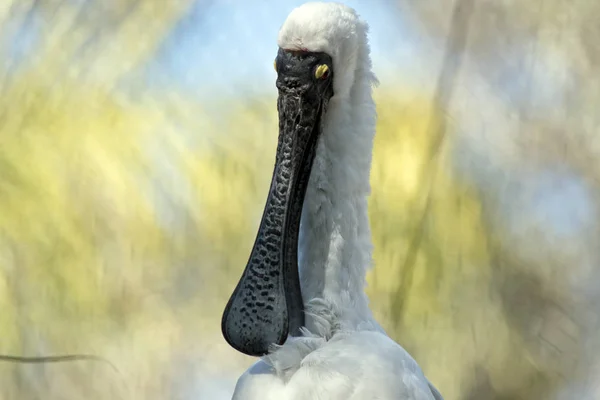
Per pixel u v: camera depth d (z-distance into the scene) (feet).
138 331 39.47
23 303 38.09
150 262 39.29
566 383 42.14
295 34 20.58
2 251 38.01
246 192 39.37
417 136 37.83
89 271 38.65
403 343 38.17
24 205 37.99
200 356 40.06
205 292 39.93
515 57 42.09
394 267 37.19
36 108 37.68
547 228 41.83
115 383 38.96
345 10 21.07
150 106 39.01
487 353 40.24
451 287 38.86
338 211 21.54
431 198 38.55
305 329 21.04
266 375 20.68
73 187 38.34
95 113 38.52
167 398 39.52
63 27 37.52
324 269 21.61
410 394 20.24
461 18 39.50
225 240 39.42
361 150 21.63
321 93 20.88
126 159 38.78
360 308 21.84
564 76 43.42
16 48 37.14
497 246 40.14
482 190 40.19
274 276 21.25
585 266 42.27
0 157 37.55
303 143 20.98
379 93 38.32
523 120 41.88
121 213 38.91
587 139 42.75
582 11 43.04
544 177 42.63
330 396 19.70
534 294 41.65
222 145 39.40
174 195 39.27
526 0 42.42
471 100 40.98
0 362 37.50
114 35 38.47
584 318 43.83
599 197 44.50
